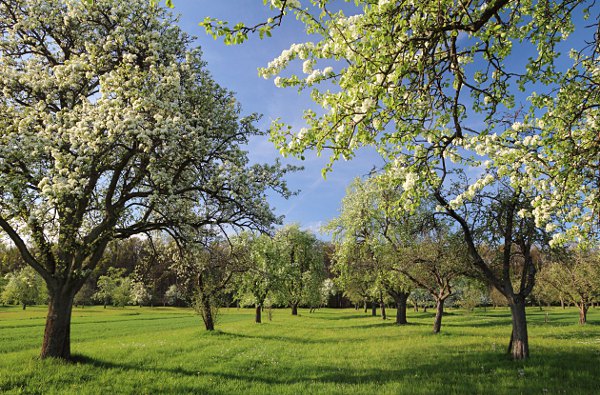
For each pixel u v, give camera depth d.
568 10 7.27
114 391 10.59
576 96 8.48
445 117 7.31
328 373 13.59
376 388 10.98
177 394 10.45
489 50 6.76
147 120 13.23
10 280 61.38
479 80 8.17
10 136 11.90
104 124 12.41
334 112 6.18
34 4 14.62
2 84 13.70
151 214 17.31
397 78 5.75
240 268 26.03
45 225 13.87
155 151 13.53
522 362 13.90
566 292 36.28
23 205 12.17
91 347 20.34
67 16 14.73
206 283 27.91
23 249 13.17
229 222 16.06
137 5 14.80
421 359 16.05
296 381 12.40
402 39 5.85
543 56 7.67
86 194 13.09
